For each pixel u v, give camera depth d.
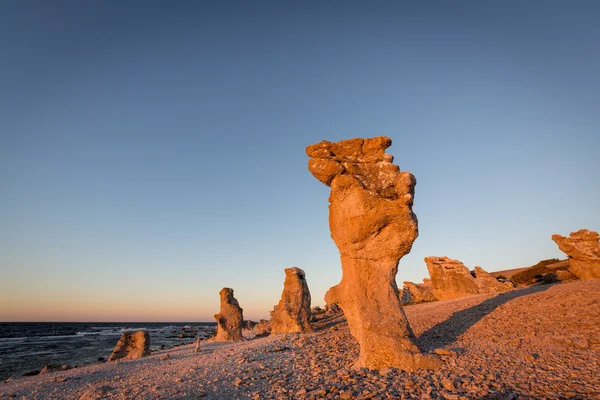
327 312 47.88
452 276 32.22
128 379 14.66
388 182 11.53
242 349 18.78
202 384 11.02
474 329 13.44
